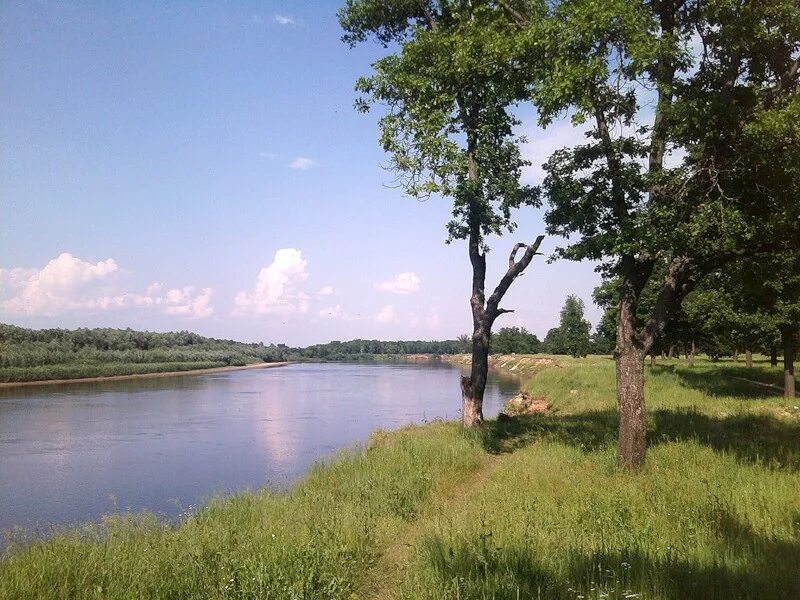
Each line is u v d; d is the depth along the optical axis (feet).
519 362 304.09
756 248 37.88
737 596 16.57
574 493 28.99
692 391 87.30
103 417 108.27
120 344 298.97
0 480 58.18
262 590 18.11
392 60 58.49
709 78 38.01
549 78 36.11
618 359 37.76
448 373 297.12
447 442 49.62
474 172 60.80
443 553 20.79
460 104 60.08
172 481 56.90
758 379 106.22
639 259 38.65
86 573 20.27
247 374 295.07
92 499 50.55
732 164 36.01
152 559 21.50
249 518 29.94
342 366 449.48
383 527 26.78
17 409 121.19
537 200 46.47
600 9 33.04
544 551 20.71
